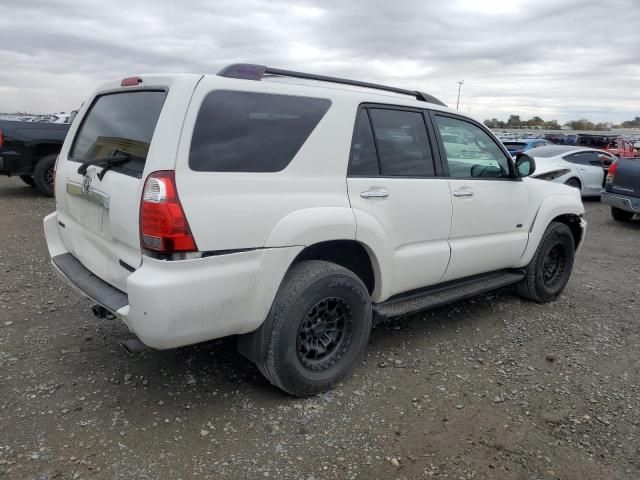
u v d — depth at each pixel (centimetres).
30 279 524
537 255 497
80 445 273
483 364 386
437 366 379
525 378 367
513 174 458
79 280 323
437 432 299
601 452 288
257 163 288
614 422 317
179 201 257
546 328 460
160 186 255
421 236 375
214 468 262
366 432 296
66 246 376
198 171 266
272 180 292
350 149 331
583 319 487
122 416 300
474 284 446
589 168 1291
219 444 280
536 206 482
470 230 414
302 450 279
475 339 429
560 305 523
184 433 288
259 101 295
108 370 350
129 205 272
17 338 390
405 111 374
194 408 311
